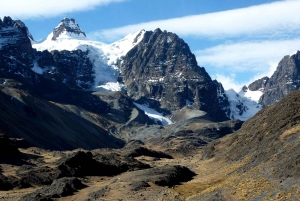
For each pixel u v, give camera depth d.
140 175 116.06
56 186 104.62
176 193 83.94
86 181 121.75
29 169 133.00
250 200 61.03
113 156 153.25
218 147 156.75
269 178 65.38
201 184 94.00
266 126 109.56
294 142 74.56
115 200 89.06
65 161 133.50
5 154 158.25
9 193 108.06
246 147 112.44
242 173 83.56
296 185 56.97
